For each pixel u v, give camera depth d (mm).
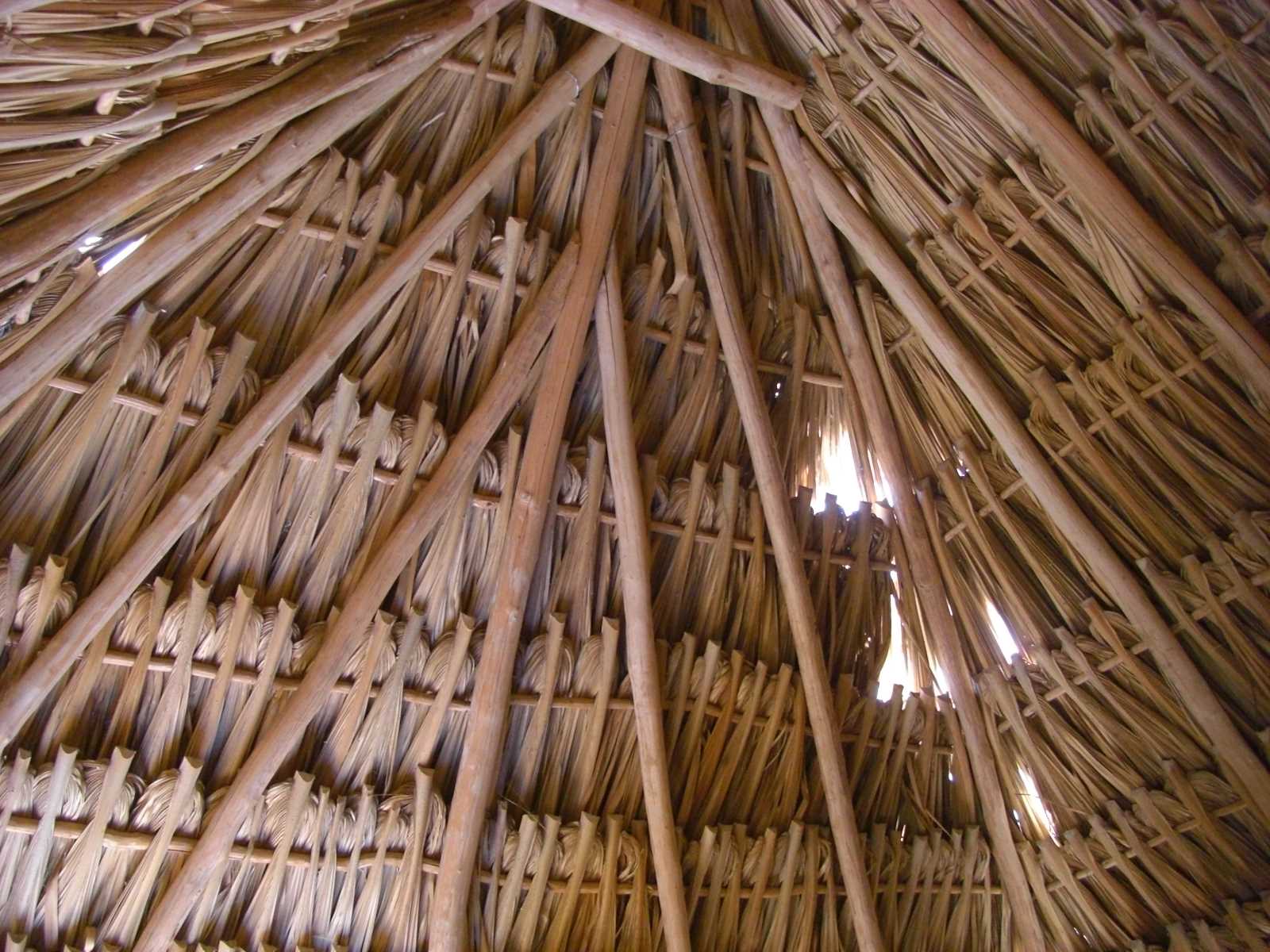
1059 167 5012
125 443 4617
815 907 5750
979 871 5832
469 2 4883
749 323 5758
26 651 4387
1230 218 4934
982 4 4957
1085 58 4898
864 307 5699
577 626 5496
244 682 4879
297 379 4758
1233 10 4605
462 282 5180
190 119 4121
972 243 5430
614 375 5367
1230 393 5125
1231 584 5191
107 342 4461
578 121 5344
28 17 3410
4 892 4508
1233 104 4742
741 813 5758
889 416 5754
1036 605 5688
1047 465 5461
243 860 4898
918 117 5297
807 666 5617
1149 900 5531
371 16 4609
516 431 5293
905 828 5941
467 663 5223
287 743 4836
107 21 3582
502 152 5090
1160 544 5406
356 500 5031
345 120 4648
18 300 3992
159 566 4746
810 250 5719
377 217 4961
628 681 5512
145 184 4027
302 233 4852
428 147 5156
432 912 5121
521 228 5176
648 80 5480
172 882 4727
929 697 5887
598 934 5430
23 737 4531
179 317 4680
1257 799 5211
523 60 5148
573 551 5453
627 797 5582
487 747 5082
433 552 5211
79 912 4656
